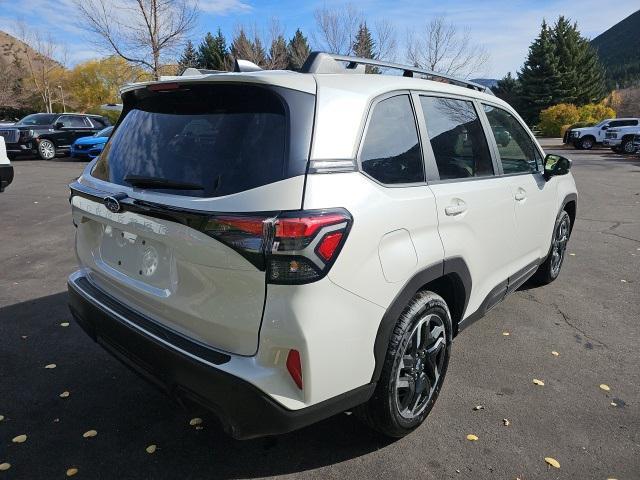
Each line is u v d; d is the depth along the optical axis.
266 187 2.04
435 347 2.79
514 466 2.59
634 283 5.32
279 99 2.19
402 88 2.72
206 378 2.09
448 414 3.01
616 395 3.24
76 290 2.89
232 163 2.16
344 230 2.10
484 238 3.21
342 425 2.91
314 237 2.00
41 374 3.42
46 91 47.16
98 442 2.75
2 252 6.27
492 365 3.59
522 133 4.09
